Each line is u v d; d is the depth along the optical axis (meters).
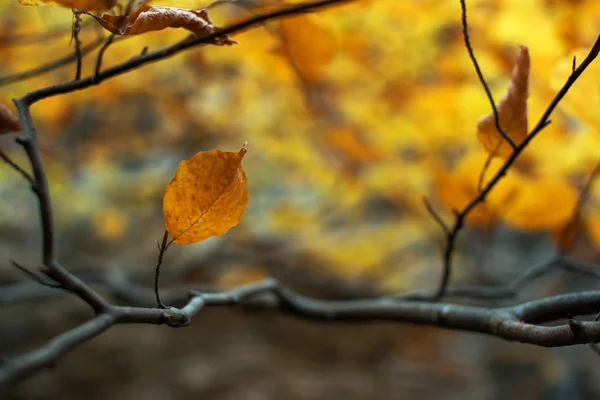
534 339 1.01
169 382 5.60
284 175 3.68
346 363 6.19
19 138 0.98
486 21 1.81
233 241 3.70
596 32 1.56
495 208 1.36
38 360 0.92
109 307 0.98
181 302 2.12
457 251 3.19
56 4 0.95
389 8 1.91
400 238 3.43
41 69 1.13
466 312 1.14
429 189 2.56
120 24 0.96
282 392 5.54
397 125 2.25
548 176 1.45
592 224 1.45
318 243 3.49
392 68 2.17
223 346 6.34
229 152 0.95
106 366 5.76
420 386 5.69
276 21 1.20
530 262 4.00
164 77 2.61
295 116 2.51
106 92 2.51
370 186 2.75
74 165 3.12
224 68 2.40
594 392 4.35
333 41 1.21
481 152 1.31
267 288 1.31
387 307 1.28
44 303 6.03
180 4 1.03
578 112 1.10
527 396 4.93
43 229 0.97
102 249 5.49
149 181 3.65
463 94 2.00
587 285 3.48
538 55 1.50
